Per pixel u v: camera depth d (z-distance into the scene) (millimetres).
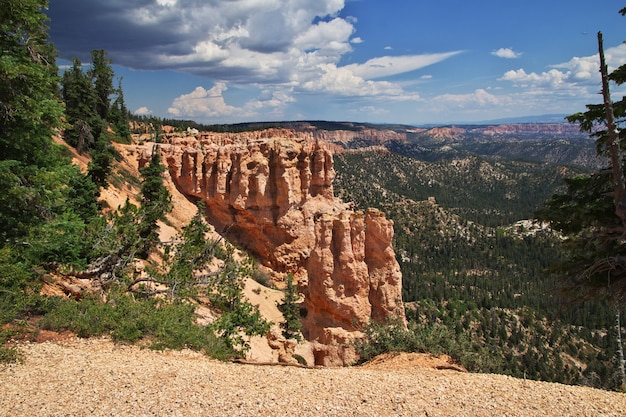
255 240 66438
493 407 11438
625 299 14562
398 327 20516
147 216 31953
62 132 54750
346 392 12266
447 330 20359
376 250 38688
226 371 14406
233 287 31453
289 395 11984
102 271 26500
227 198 65938
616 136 12898
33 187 19000
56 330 17203
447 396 12125
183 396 11719
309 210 67188
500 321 77062
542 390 12820
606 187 14391
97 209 35000
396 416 10812
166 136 75375
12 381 12414
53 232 20125
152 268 31531
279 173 65000
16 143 18781
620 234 13516
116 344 16906
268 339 34750
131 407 10930
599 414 11062
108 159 41000
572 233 15094
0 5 16812
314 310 38469
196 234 33125
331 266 37188
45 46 20438
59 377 12883
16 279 17297
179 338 18094
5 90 17672
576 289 15195
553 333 70812
